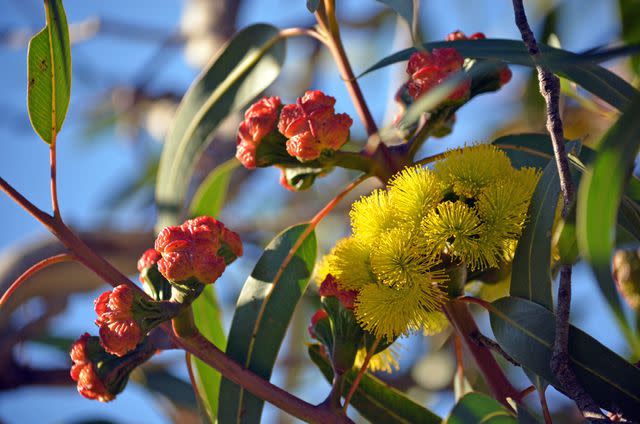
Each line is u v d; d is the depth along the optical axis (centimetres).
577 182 55
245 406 58
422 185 54
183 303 54
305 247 61
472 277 57
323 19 61
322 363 61
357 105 60
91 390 56
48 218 56
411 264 53
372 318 54
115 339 53
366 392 61
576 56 50
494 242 53
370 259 54
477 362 57
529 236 54
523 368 54
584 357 53
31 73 58
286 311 60
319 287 56
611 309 45
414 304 53
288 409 55
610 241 45
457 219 53
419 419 60
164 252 54
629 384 52
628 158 45
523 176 55
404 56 57
